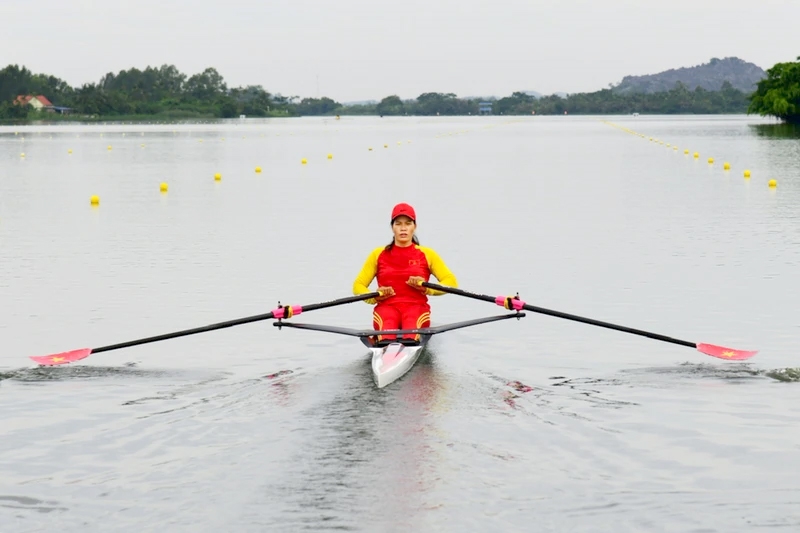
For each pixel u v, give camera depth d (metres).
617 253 18.86
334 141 90.88
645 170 44.81
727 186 34.97
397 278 12.16
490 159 56.41
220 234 22.44
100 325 13.07
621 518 6.62
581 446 8.05
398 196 32.31
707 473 7.43
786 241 20.16
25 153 67.31
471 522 6.57
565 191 33.72
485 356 11.28
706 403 9.30
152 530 6.53
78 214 27.08
